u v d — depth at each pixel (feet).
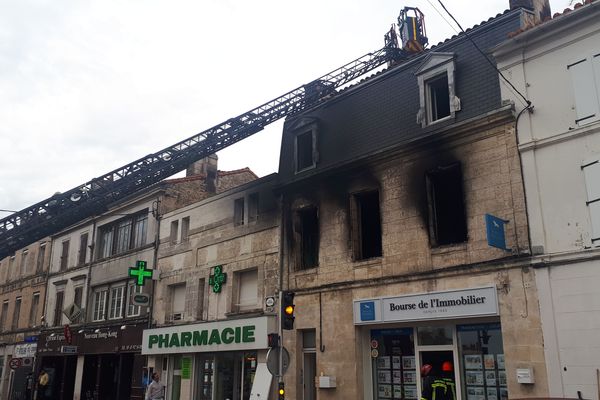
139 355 76.07
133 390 74.84
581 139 38.75
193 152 67.21
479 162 44.32
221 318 65.26
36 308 108.06
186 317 70.23
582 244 37.32
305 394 54.34
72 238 102.94
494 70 44.65
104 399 84.38
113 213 91.86
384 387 48.44
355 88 56.70
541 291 38.58
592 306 36.01
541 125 40.96
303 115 61.26
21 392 100.78
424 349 46.16
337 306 52.06
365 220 53.78
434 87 49.96
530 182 40.81
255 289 63.26
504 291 40.60
